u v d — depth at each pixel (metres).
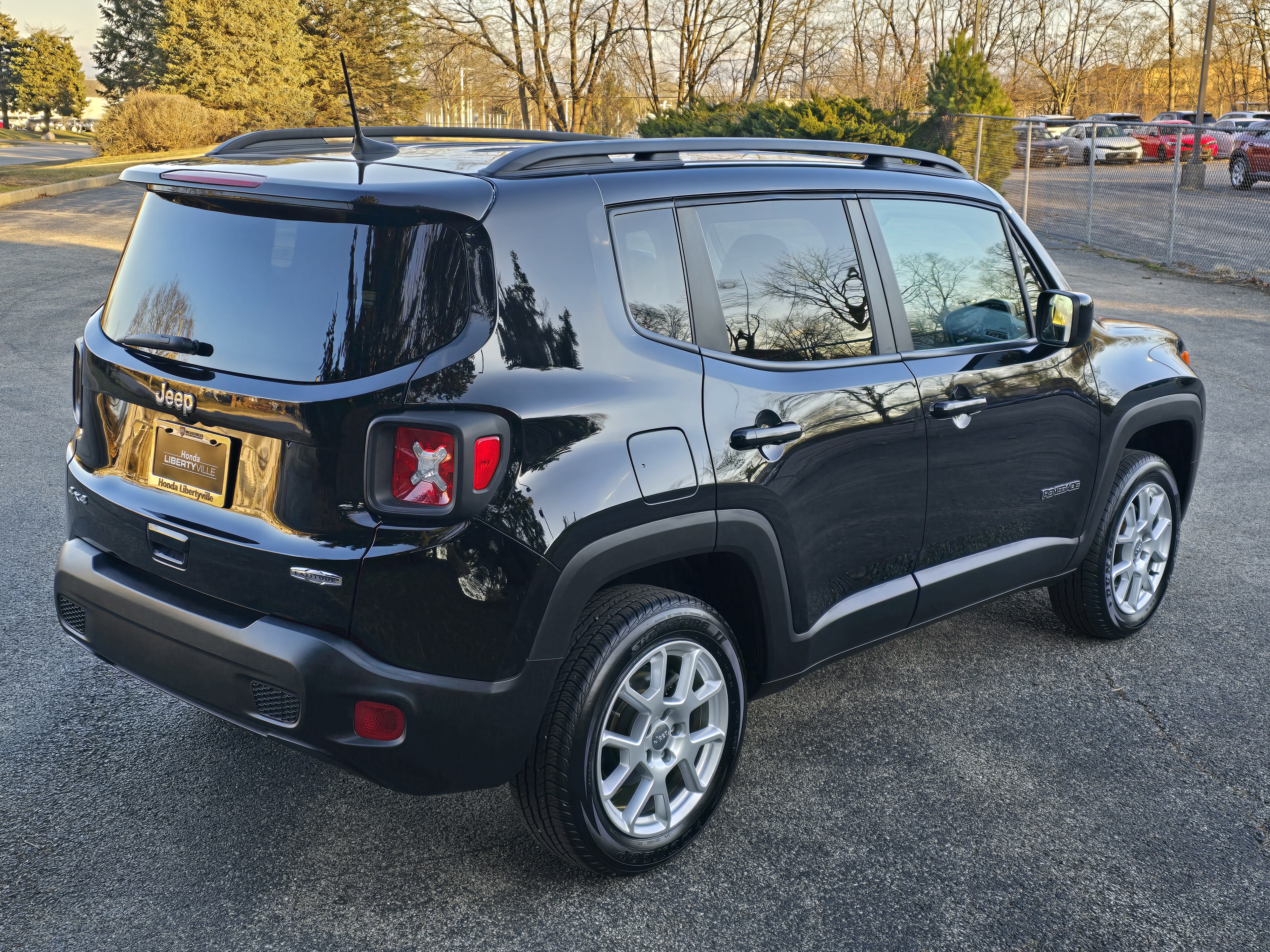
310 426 2.26
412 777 2.36
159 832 2.86
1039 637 4.32
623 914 2.60
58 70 111.50
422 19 34.88
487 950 2.46
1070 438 3.75
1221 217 19.45
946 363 3.32
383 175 2.42
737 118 24.30
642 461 2.49
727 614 3.02
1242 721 3.64
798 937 2.53
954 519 3.40
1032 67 62.22
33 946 2.41
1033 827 3.00
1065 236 19.19
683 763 2.78
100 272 13.16
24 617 4.11
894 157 3.33
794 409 2.84
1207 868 2.83
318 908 2.58
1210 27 30.72
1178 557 5.18
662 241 2.67
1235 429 7.44
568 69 35.88
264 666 2.31
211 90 43.22
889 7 50.97
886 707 3.70
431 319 2.26
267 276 2.42
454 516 2.22
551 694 2.46
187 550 2.49
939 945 2.52
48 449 6.23
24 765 3.14
